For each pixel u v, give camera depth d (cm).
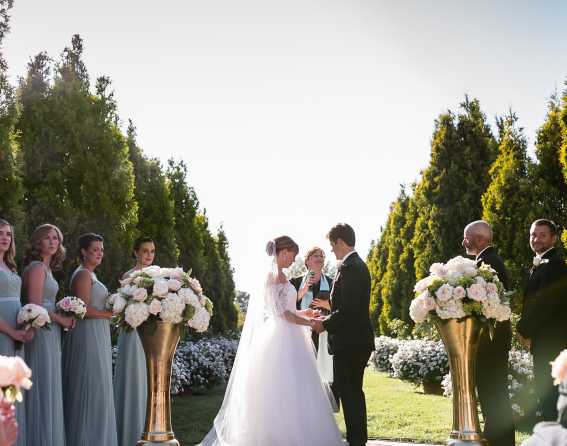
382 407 968
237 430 598
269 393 593
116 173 1120
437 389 1154
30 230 1002
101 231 1080
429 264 1425
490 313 502
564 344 523
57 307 518
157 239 1360
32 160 1046
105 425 547
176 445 517
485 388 559
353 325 586
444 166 1438
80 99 1105
